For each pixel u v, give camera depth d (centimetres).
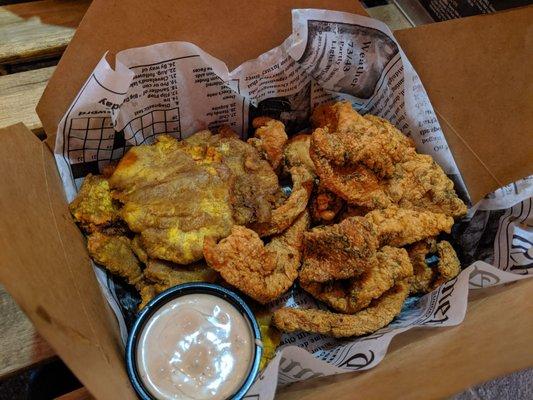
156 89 25
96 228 24
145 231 23
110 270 24
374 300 24
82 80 23
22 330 22
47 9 30
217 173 24
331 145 24
